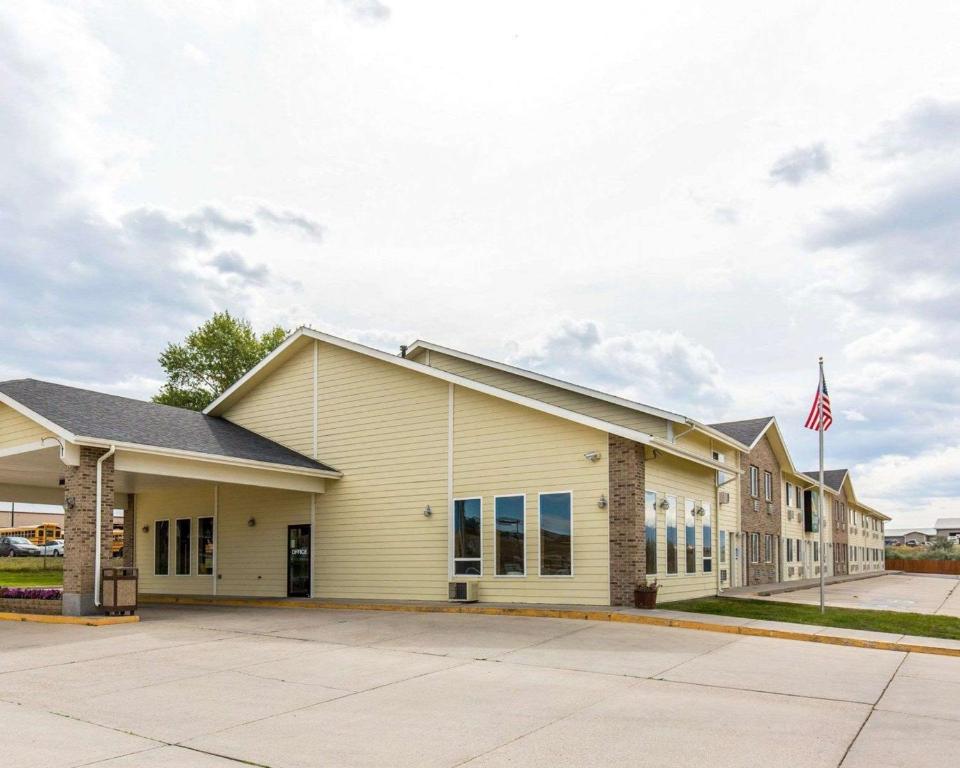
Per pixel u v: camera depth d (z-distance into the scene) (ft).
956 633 53.16
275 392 83.87
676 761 24.22
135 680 35.88
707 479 83.15
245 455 70.59
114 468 59.88
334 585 76.07
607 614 55.93
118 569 57.77
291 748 25.44
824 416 68.44
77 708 30.58
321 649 44.19
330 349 80.02
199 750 25.21
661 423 77.10
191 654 42.68
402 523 72.49
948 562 238.27
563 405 83.15
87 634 50.26
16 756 24.23
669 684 35.24
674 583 70.18
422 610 63.36
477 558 67.67
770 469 121.80
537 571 64.39
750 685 35.32
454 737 26.71
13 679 36.04
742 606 65.10
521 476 66.18
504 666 39.09
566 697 32.50
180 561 89.92
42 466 68.54
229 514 85.56
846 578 156.76
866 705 31.94
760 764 24.02
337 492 77.30
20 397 62.39
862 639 48.57
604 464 62.34
